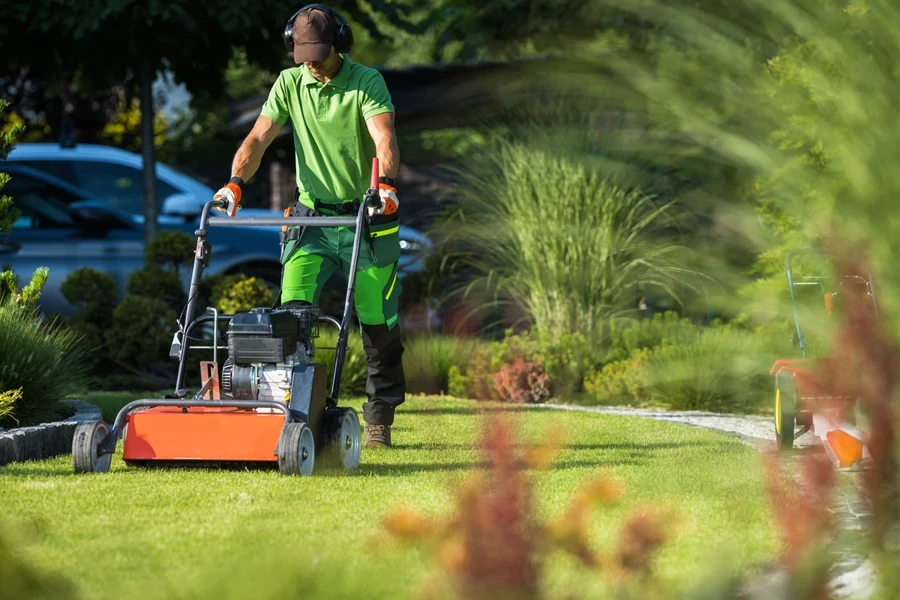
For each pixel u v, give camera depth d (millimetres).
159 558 6184
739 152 6836
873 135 5727
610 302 19391
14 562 4625
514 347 18484
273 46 22344
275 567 4480
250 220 10344
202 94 23453
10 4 19844
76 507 7734
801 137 6457
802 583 4488
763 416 15219
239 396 9664
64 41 21281
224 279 19953
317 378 9570
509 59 23453
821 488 4648
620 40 16359
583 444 11469
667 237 18953
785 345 9875
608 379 17328
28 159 24094
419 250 22344
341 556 5992
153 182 22219
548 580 4852
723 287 8414
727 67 6836
